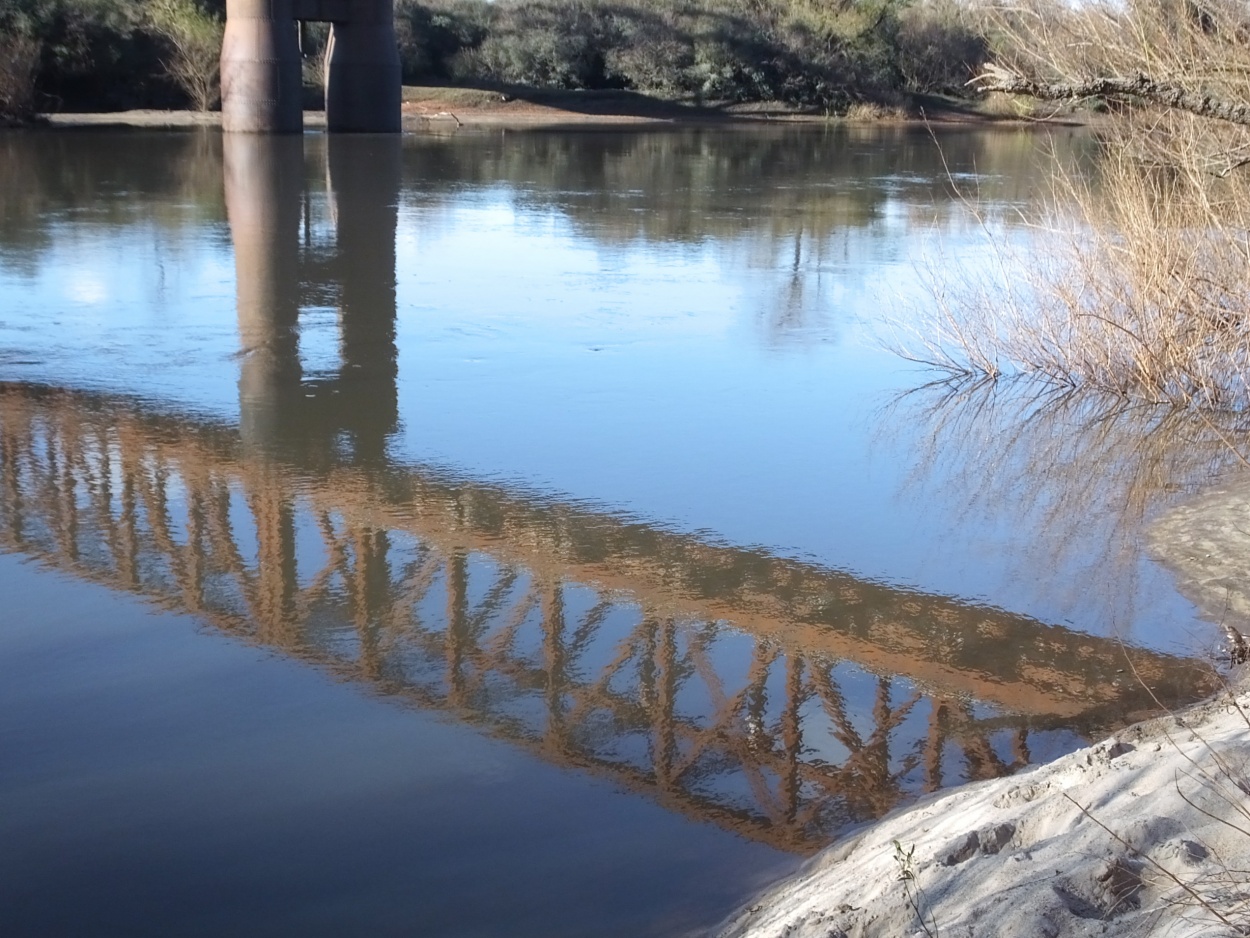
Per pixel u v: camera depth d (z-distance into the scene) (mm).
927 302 10641
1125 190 8398
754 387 8336
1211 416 7988
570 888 3273
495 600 5062
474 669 4492
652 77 45750
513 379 8305
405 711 4195
